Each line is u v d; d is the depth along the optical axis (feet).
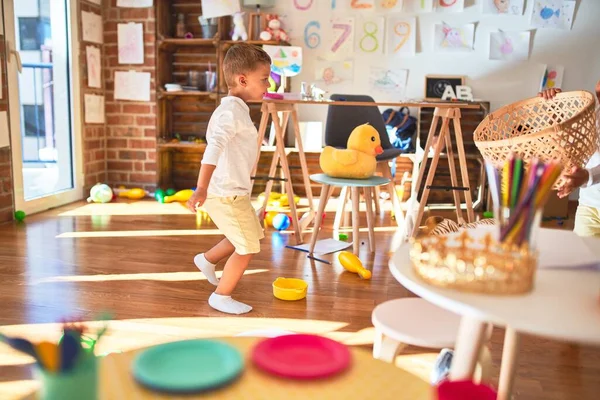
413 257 3.10
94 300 7.56
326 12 15.87
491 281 2.76
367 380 2.52
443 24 15.53
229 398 2.35
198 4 15.97
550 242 3.84
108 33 15.35
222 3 14.97
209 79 15.35
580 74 15.33
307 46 16.05
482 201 14.53
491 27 15.44
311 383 2.48
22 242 10.34
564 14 15.12
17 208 12.28
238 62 7.14
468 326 3.19
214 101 16.20
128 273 8.71
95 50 15.02
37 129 15.64
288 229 11.77
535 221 2.91
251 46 7.29
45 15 14.37
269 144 15.29
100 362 2.60
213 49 15.99
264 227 11.79
